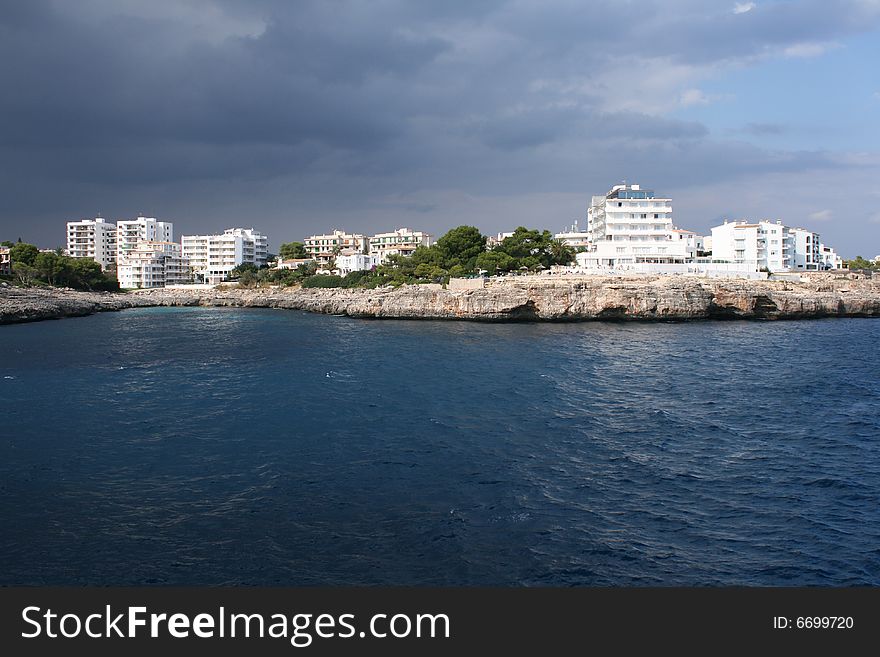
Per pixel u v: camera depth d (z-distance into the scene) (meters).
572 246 193.50
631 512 29.47
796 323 120.19
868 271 172.25
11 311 135.62
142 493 32.34
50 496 31.97
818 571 24.16
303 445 40.53
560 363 72.00
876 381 59.78
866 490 32.03
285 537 27.12
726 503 30.55
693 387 57.84
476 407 50.59
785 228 182.25
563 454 38.22
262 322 136.00
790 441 40.66
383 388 58.72
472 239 174.62
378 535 27.20
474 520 28.59
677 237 188.25
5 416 48.91
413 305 134.50
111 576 24.22
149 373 68.94
